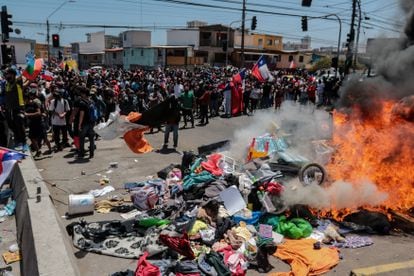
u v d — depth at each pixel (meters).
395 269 4.71
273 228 5.92
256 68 19.03
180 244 5.03
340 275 4.85
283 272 4.87
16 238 5.85
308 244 5.55
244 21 30.36
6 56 19.86
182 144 12.21
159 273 4.46
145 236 5.50
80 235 5.59
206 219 5.79
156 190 6.93
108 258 5.12
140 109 16.53
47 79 18.84
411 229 6.17
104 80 23.30
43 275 4.06
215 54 61.38
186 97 15.30
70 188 7.87
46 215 5.50
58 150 10.91
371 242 5.73
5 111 10.59
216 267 4.71
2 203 7.24
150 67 59.38
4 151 5.61
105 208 6.77
